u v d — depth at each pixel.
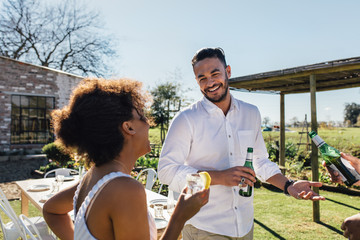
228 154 1.85
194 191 0.99
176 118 1.86
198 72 1.84
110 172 0.94
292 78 5.14
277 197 6.00
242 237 1.79
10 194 6.15
